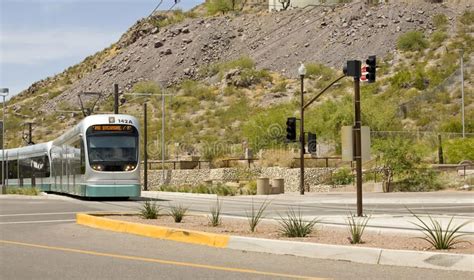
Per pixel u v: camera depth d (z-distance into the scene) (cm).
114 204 3378
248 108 11625
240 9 18938
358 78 2300
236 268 1326
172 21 18275
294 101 10681
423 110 9175
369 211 2831
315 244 1469
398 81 10869
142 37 17738
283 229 1842
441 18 14900
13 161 5675
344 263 1382
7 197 4241
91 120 3778
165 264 1380
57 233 1961
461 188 4731
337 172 5462
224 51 16262
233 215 2552
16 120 14012
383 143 4972
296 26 16312
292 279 1204
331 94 11219
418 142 6400
